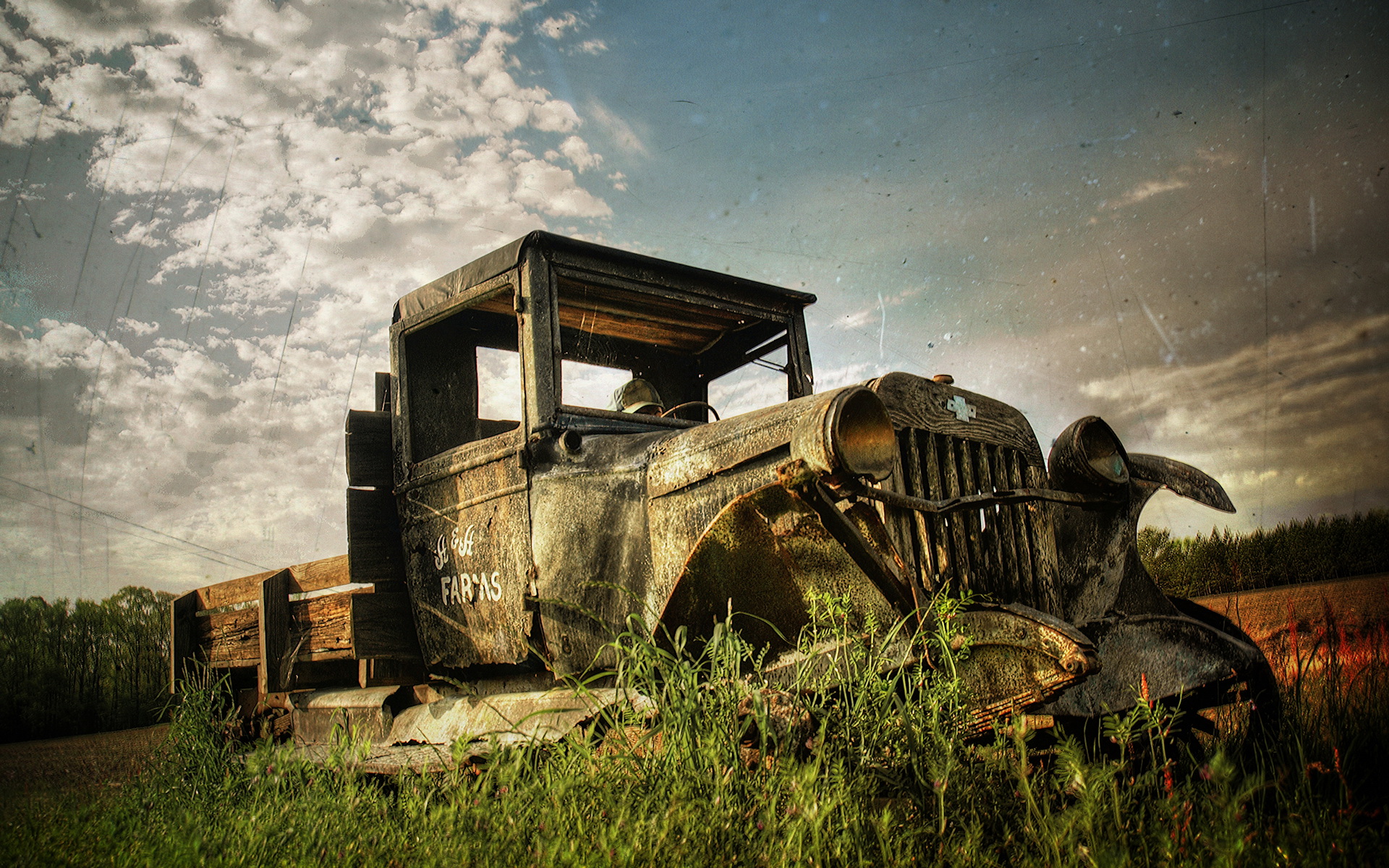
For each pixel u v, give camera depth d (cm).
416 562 411
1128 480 333
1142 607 350
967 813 216
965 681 263
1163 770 236
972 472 302
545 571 342
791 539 268
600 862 181
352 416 421
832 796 200
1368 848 197
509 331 473
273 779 296
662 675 245
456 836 211
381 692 423
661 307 410
